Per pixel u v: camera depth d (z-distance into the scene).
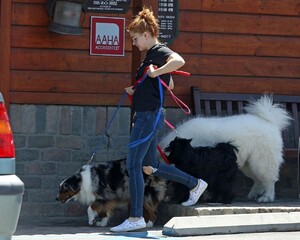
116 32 13.75
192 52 14.10
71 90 13.62
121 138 13.79
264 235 10.80
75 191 12.03
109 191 12.07
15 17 13.38
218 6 14.22
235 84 14.29
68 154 13.62
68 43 13.59
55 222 13.03
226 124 12.93
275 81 14.46
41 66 13.50
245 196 14.03
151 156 11.16
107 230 11.78
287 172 14.20
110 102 13.77
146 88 10.70
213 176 12.31
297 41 14.58
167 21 13.87
